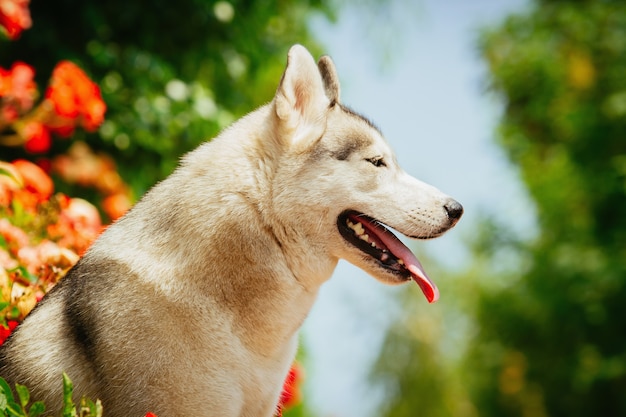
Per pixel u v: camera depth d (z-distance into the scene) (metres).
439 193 4.48
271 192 4.15
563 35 22.34
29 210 5.50
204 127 8.04
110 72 7.90
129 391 3.75
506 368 20.62
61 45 7.70
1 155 7.30
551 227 19.34
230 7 8.39
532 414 20.84
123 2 7.99
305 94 4.30
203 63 8.70
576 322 17.86
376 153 4.38
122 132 7.70
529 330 20.17
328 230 4.26
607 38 19.72
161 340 3.80
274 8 9.05
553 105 21.17
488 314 21.14
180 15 8.29
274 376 4.13
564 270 17.78
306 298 4.24
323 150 4.28
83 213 5.48
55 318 3.92
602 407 18.42
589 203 18.38
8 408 3.42
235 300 3.97
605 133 18.12
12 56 7.63
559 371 18.80
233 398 3.93
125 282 3.87
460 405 25.50
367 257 4.35
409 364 25.67
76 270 4.05
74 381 3.79
